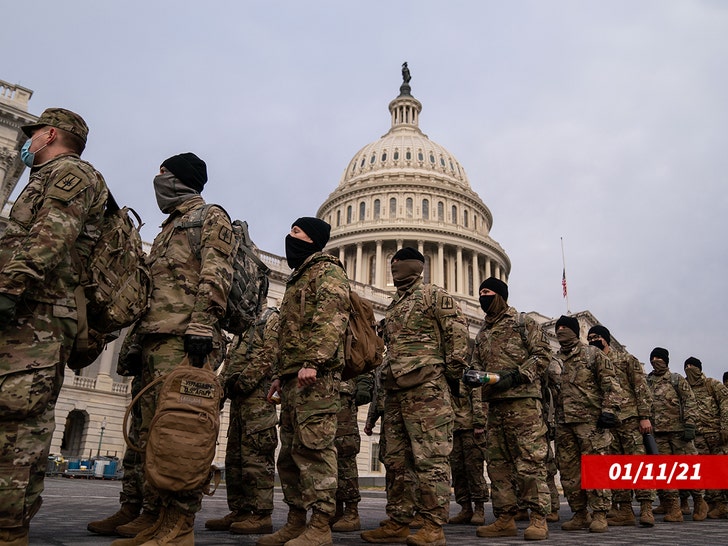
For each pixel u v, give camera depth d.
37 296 3.24
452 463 9.39
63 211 3.27
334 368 4.50
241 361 6.20
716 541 5.91
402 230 77.75
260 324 6.41
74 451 39.56
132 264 3.88
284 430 4.83
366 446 45.12
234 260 4.50
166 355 3.96
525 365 6.45
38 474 3.16
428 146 92.69
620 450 9.55
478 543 5.31
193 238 4.18
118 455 39.53
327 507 4.30
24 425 3.09
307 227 5.10
